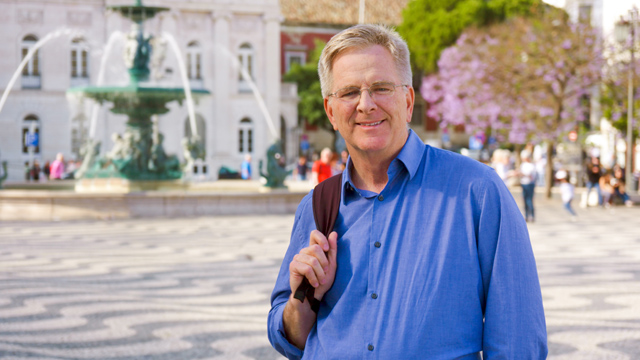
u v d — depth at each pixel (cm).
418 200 233
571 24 2808
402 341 221
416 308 222
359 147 237
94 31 4506
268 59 4838
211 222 1750
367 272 232
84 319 724
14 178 4356
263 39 4831
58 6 4475
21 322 708
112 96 2011
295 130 5031
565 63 2747
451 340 220
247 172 3359
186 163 2191
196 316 741
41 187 2409
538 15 3039
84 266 1076
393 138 237
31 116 4500
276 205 1966
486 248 227
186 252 1230
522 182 1905
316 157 4825
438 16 4981
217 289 895
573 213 2000
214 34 4731
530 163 1902
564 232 1620
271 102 4856
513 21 3173
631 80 2702
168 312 761
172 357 588
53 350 603
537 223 1862
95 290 884
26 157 4481
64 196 1808
